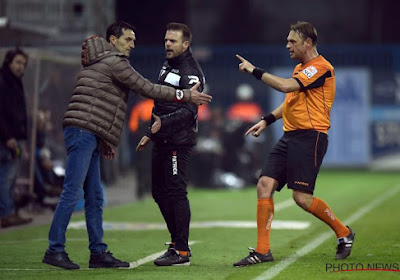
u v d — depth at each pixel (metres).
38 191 46.59
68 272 25.97
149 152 57.53
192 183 70.00
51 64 51.25
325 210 27.62
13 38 51.41
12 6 68.56
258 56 88.38
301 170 26.98
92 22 68.62
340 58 90.81
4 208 40.00
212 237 36.53
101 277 24.89
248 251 31.73
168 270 26.41
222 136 70.75
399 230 37.88
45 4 68.62
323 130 27.23
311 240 34.53
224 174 70.31
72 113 26.25
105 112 26.27
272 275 24.84
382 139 90.12
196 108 27.58
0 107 38.62
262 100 87.19
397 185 72.00
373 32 111.81
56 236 26.50
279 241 34.84
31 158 45.16
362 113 89.94
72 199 26.33
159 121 27.11
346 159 90.25
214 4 109.81
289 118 27.33
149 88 26.31
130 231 39.34
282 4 110.62
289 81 26.58
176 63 27.80
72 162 26.20
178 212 27.67
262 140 81.56
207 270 26.41
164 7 109.00
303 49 27.39
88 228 27.00
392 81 89.62
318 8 111.56
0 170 39.62
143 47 108.69
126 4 108.81
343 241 28.09
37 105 46.12
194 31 109.88
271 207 27.58
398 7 111.44
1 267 27.30
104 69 26.28
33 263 28.30
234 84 87.25
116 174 71.81
